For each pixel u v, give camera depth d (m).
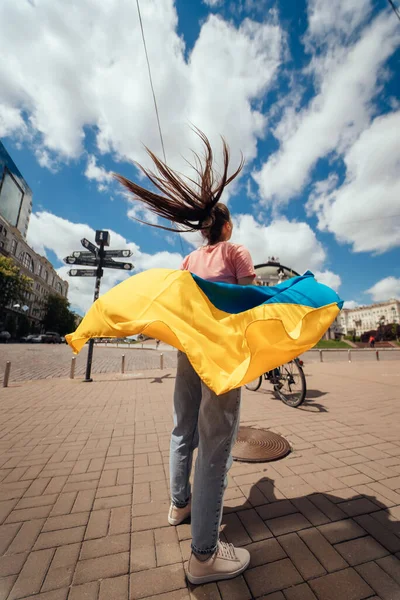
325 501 1.89
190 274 1.32
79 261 7.75
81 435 3.21
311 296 1.42
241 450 2.68
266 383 6.63
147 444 2.95
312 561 1.38
